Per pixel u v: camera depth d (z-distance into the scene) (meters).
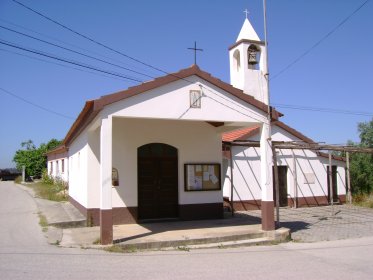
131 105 9.90
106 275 6.88
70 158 18.78
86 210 12.62
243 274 7.11
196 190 13.81
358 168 23.33
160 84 10.16
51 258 8.08
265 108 11.47
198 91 10.67
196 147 13.99
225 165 18.11
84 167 13.47
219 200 14.19
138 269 7.38
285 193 19.72
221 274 7.09
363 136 26.19
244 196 18.14
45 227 11.84
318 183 20.41
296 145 16.33
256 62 18.73
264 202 11.34
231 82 19.42
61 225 12.07
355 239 11.20
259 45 18.80
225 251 9.38
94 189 12.62
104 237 9.38
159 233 10.89
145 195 13.29
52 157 33.34
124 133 12.96
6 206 17.16
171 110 10.30
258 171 18.56
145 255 8.72
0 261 7.72
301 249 9.72
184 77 10.49
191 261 8.17
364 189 23.25
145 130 13.25
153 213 13.36
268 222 11.23
